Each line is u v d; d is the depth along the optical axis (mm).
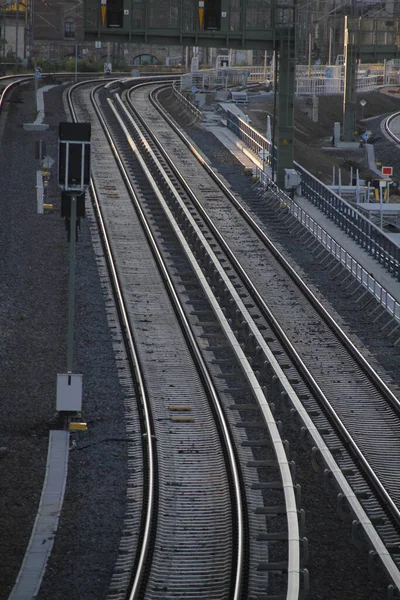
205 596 55031
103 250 133875
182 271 127062
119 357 94750
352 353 100000
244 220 156625
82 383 85875
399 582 54438
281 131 173500
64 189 79312
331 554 60062
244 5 161875
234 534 61781
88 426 78562
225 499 67188
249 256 136250
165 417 81312
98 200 163250
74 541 60031
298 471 72562
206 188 177875
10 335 97938
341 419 83438
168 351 97750
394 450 78312
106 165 192375
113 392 85875
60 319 106000
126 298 114250
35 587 54312
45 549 58812
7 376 87125
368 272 124562
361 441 79250
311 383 90625
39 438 75750
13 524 61719
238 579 55250
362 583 56906
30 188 165250
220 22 159375
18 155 188750
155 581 56531
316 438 75125
